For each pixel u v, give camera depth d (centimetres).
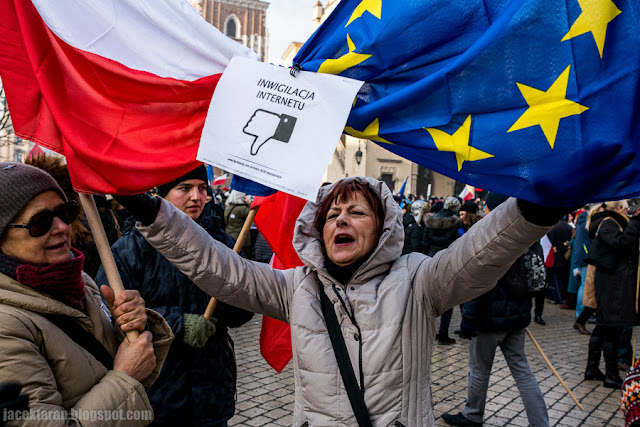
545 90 119
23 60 147
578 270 727
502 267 133
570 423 386
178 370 197
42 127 146
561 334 668
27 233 124
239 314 219
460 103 128
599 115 113
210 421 203
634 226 433
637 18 112
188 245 153
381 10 142
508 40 121
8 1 146
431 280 151
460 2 135
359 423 141
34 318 117
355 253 160
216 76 150
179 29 150
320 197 173
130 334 136
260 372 473
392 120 136
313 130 136
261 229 259
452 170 132
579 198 115
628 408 134
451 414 385
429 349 154
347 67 143
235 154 138
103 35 149
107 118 144
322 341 152
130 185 140
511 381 470
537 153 118
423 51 138
